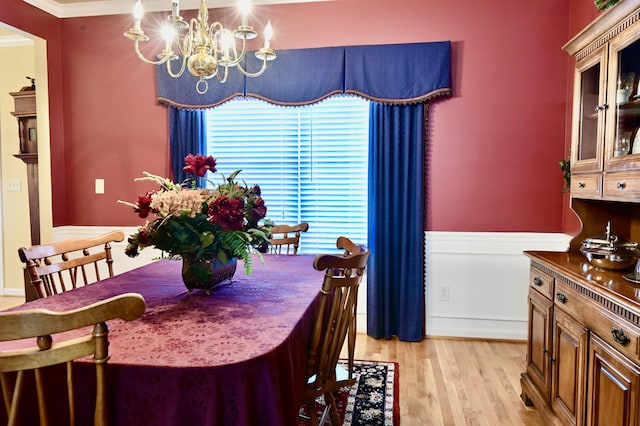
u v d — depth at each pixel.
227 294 1.77
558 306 1.93
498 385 2.54
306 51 3.25
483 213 3.22
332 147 3.48
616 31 1.77
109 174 3.71
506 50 3.12
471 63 3.16
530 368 2.29
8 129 4.33
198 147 3.50
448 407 2.29
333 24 3.29
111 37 3.62
